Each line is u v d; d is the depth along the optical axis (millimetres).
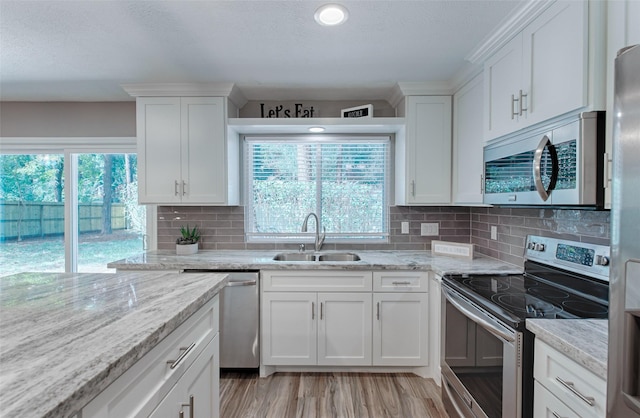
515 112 1631
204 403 1280
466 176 2346
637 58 635
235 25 1757
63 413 589
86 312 1043
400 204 2809
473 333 1562
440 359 2043
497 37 1747
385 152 3020
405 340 2346
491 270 2082
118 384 772
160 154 2621
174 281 1447
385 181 3021
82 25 1752
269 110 2957
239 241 3000
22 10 1605
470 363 1591
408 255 2711
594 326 1139
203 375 1276
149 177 2625
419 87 2555
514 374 1221
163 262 2383
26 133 3037
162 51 2051
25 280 1471
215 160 2613
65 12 1628
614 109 691
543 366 1136
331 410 1988
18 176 3148
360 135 2988
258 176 3027
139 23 1731
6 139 3039
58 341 826
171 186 2623
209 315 1342
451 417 1824
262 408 2006
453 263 2330
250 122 2631
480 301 1484
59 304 1123
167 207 3020
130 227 3135
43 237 3160
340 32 1836
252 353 2352
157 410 939
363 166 3033
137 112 2613
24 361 723
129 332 883
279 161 3031
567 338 1026
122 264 2340
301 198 3043
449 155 2582
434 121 2586
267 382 2303
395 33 1843
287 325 2355
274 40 1916
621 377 664
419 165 2594
